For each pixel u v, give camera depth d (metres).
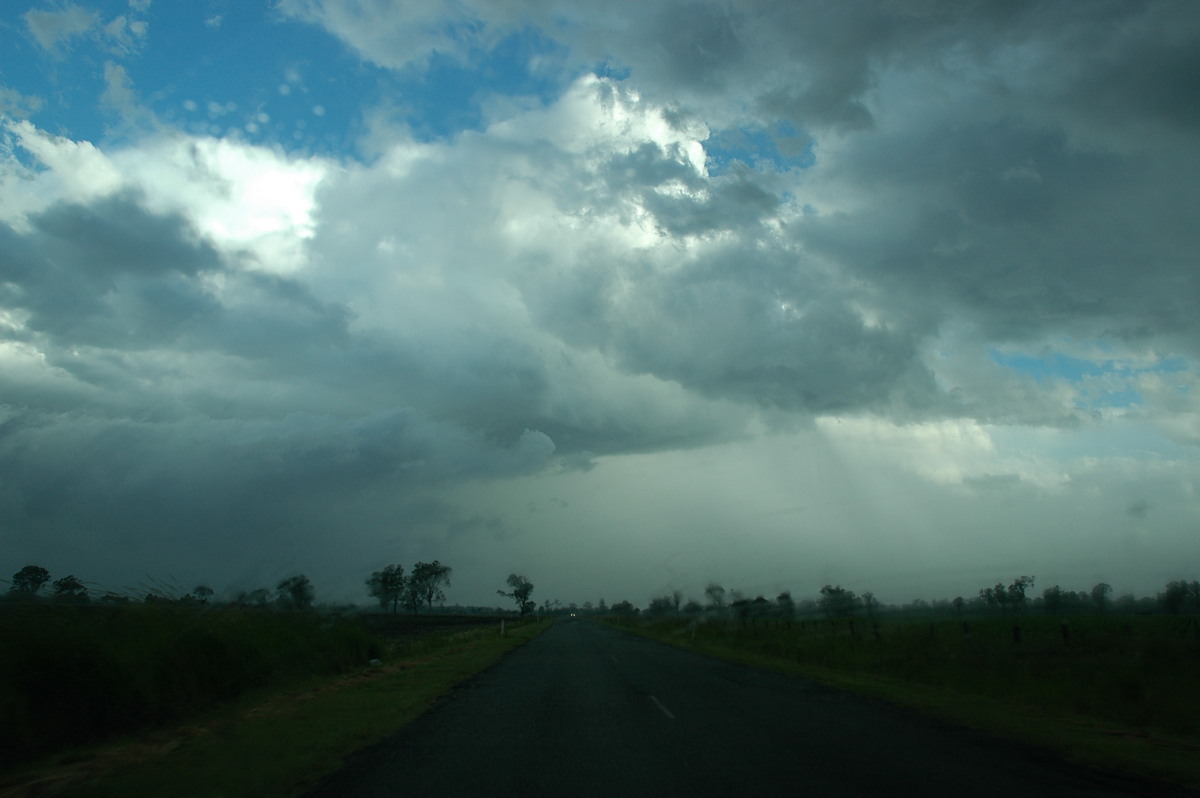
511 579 143.88
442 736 10.24
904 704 13.37
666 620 66.31
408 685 16.66
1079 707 13.05
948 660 20.53
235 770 8.21
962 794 6.95
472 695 15.06
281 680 17.08
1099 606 47.38
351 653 22.36
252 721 12.12
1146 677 14.66
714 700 14.01
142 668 12.44
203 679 14.16
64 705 11.11
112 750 10.50
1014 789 7.14
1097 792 7.07
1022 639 25.92
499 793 7.09
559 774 7.84
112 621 12.97
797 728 10.67
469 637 42.75
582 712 12.47
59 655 11.12
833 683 17.08
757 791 7.06
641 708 12.93
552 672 20.31
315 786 7.49
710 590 52.69
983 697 14.52
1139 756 8.74
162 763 8.94
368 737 10.20
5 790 8.18
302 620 20.91
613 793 7.04
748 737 9.93
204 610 15.47
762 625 43.72
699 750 9.04
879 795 6.91
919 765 8.15
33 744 10.40
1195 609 43.47
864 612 49.56
